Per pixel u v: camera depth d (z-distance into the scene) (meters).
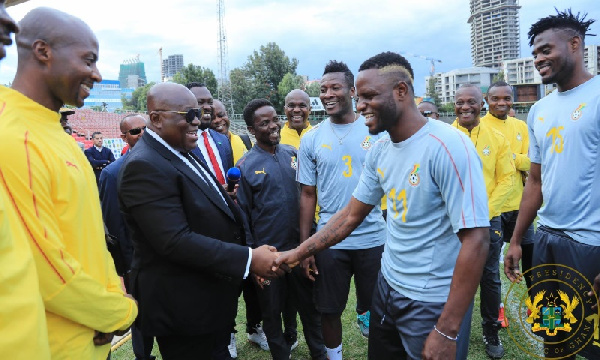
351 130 3.16
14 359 1.15
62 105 1.79
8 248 1.18
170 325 2.33
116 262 3.30
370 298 3.18
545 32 2.55
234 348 3.71
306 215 3.35
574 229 2.56
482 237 1.84
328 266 3.13
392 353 2.34
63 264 1.53
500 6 141.25
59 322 1.59
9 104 1.56
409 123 2.02
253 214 3.36
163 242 2.20
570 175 2.55
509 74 108.56
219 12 62.03
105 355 1.86
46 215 1.53
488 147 3.71
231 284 2.45
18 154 1.47
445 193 1.90
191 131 2.44
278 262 2.51
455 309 1.84
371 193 2.36
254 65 55.06
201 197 2.39
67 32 1.67
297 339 4.03
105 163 8.82
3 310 1.14
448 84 107.56
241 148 4.79
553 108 2.68
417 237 2.05
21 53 1.66
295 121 5.03
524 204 2.99
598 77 2.48
